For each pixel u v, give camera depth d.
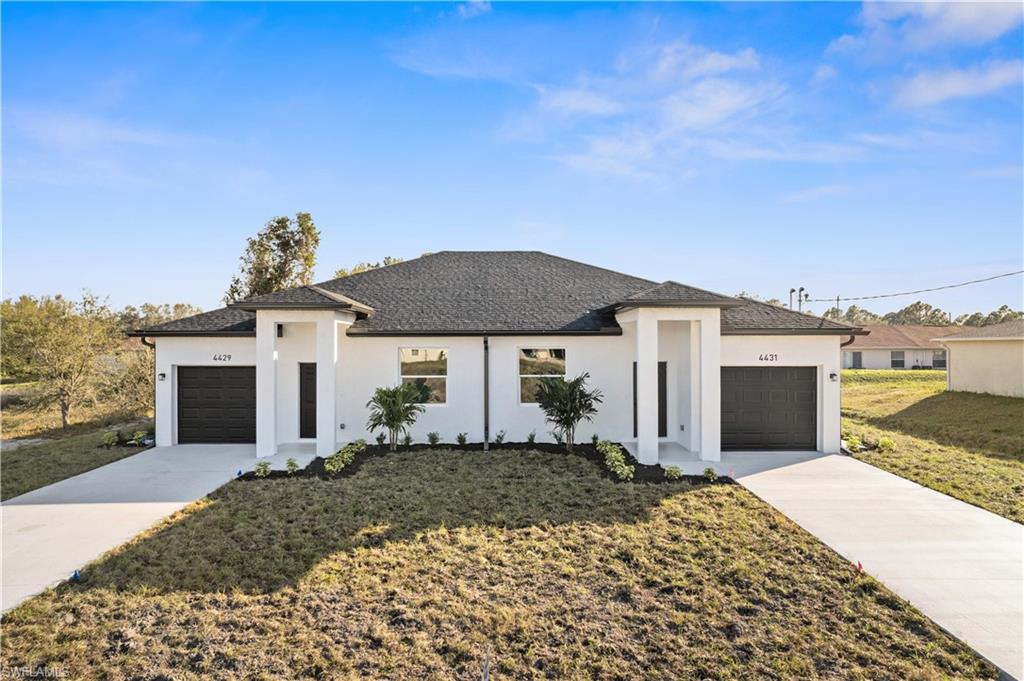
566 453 13.56
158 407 15.03
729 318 14.91
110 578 6.79
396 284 17.62
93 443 15.41
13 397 23.45
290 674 4.92
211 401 15.30
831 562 7.31
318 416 13.29
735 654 5.26
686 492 10.53
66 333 21.48
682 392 14.97
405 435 14.70
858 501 10.09
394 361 14.80
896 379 34.94
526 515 9.13
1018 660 5.07
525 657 5.21
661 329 15.62
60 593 6.42
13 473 12.12
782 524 8.74
